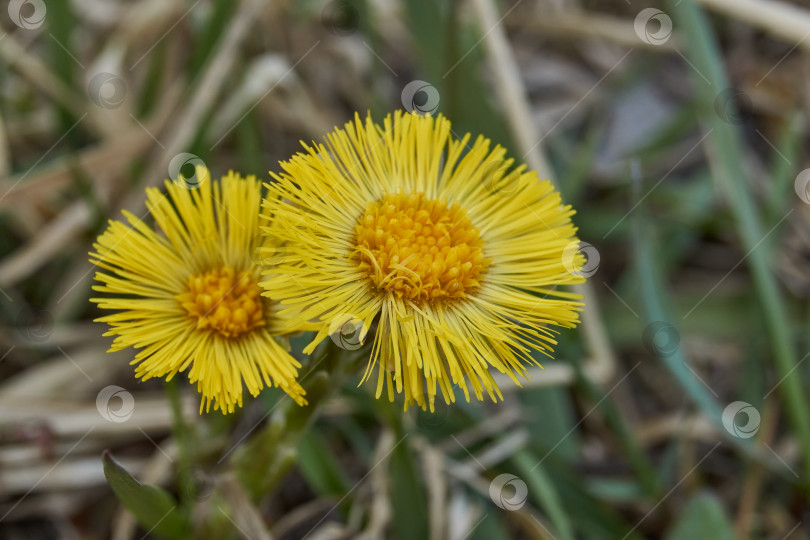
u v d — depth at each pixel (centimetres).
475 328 24
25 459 27
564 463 28
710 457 29
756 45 36
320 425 28
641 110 35
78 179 28
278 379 23
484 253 24
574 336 29
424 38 30
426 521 26
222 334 24
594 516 27
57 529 28
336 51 33
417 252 24
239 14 29
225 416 26
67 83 29
